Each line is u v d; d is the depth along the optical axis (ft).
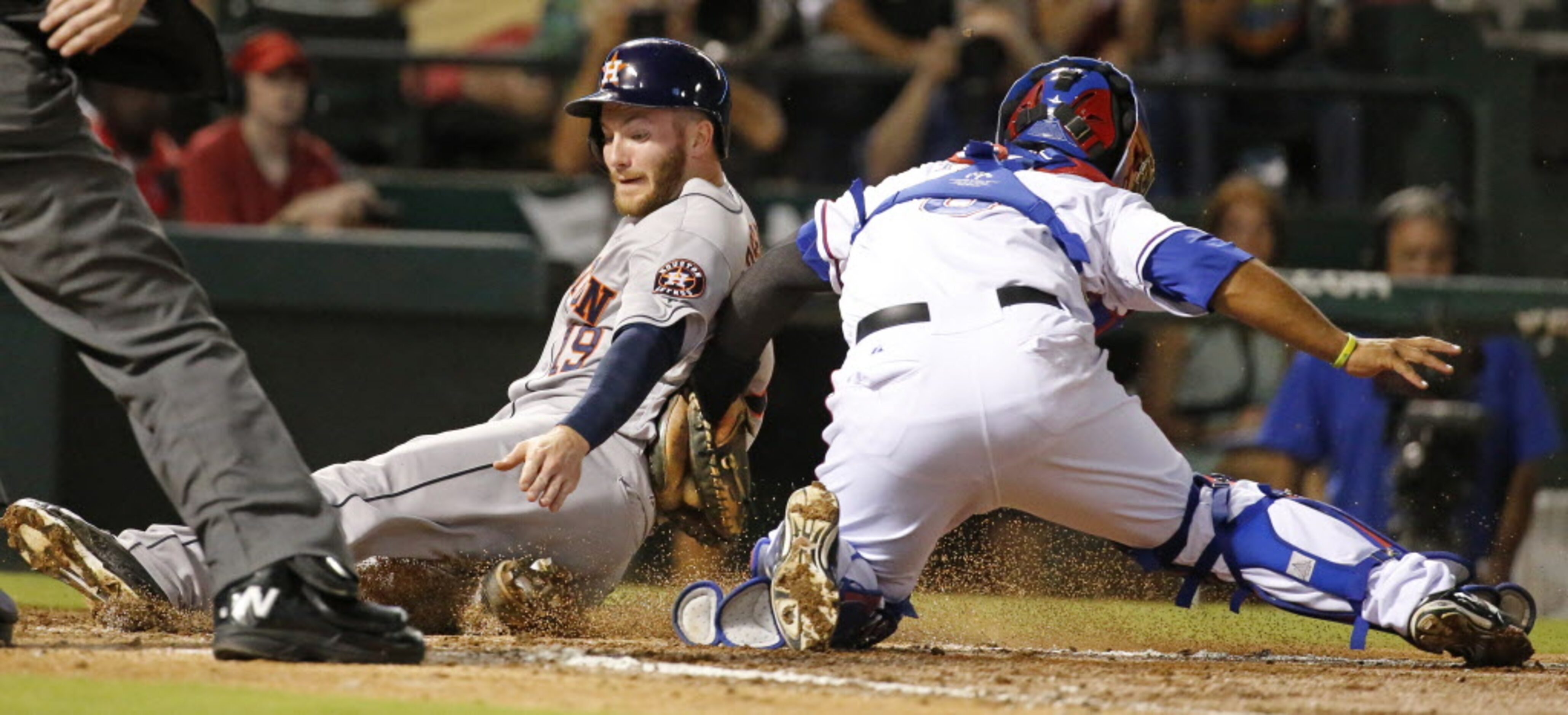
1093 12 106.52
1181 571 43.98
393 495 43.19
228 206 92.89
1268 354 88.53
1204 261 40.57
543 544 45.03
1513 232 104.99
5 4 33.45
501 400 82.94
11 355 78.95
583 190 100.17
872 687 33.58
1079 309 41.42
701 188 47.03
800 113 105.29
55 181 33.45
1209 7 106.83
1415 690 36.60
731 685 33.24
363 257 81.97
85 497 79.82
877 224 43.11
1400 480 81.46
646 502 46.57
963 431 39.83
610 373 42.73
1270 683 37.14
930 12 108.27
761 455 87.71
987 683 35.27
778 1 105.40
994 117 100.63
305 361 82.17
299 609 33.45
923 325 40.57
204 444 33.53
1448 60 106.01
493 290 82.43
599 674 34.22
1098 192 42.57
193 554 42.04
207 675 31.53
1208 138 104.01
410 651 34.37
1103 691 34.50
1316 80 101.14
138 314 33.76
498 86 111.75
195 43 37.73
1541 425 84.02
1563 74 106.73
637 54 47.16
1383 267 92.53
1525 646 41.75
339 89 110.01
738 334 45.60
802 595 40.24
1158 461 42.16
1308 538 42.68
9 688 29.07
